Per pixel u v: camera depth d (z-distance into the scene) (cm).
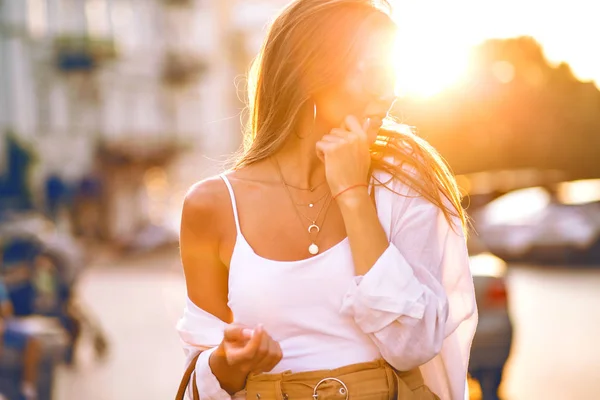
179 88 5628
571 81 5538
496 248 2669
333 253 243
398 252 238
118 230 4988
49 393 824
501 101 5366
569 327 1397
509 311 825
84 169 4766
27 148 3444
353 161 242
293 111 249
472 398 710
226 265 256
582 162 5525
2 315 811
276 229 250
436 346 238
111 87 5019
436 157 262
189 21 5744
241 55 6056
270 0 5997
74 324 1137
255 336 224
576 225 2581
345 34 245
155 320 1648
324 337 244
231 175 260
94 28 4781
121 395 957
